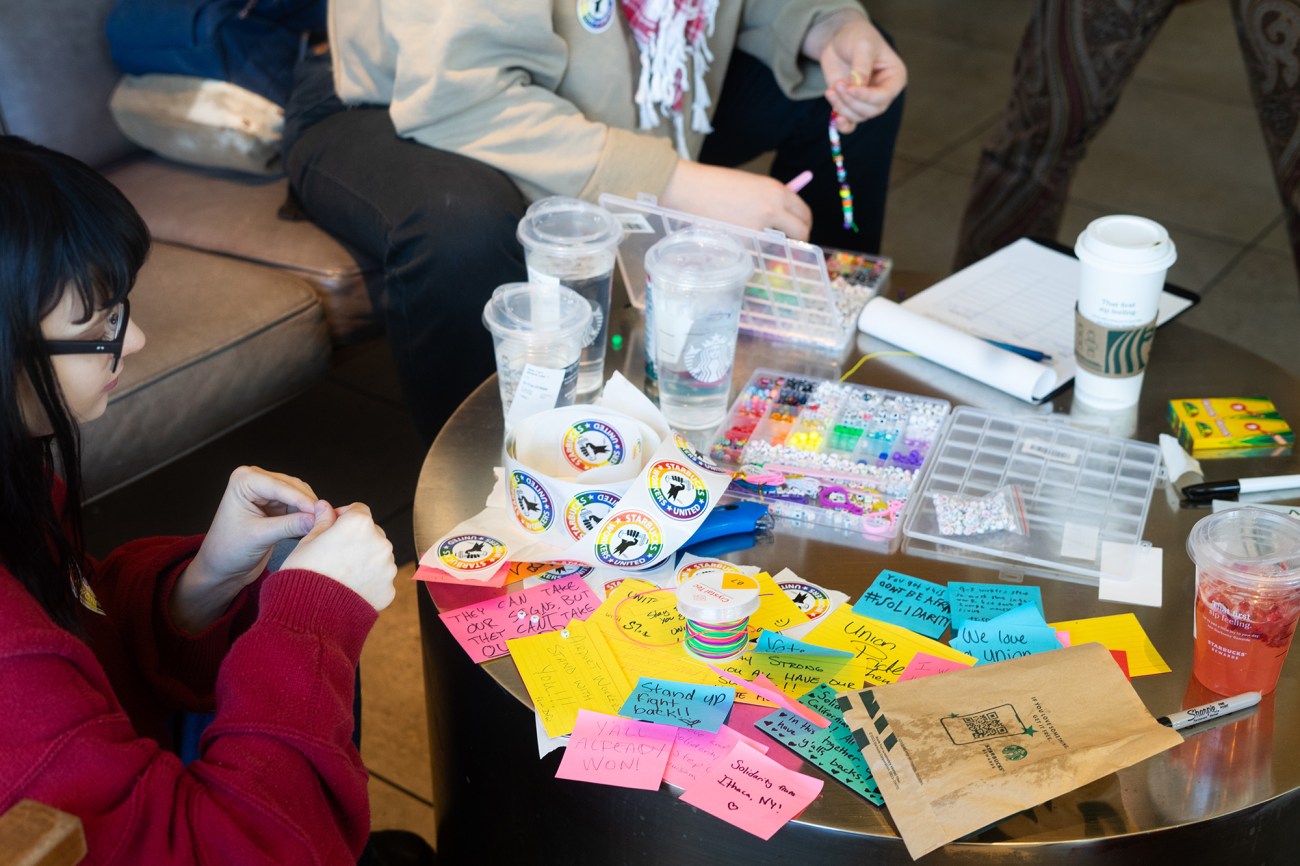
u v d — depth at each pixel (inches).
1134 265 45.7
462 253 62.2
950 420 48.8
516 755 35.8
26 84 73.8
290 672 32.0
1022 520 42.4
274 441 85.5
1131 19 76.7
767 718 34.1
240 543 39.1
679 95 69.7
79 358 31.6
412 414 69.6
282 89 76.5
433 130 64.7
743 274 45.3
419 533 42.1
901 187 122.7
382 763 61.8
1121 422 48.8
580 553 40.1
